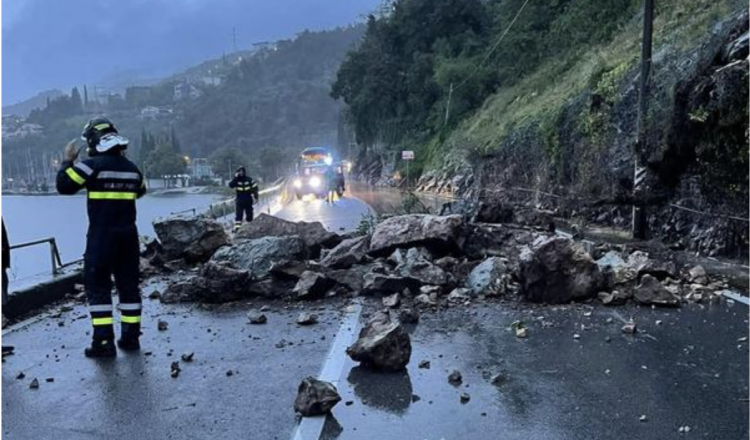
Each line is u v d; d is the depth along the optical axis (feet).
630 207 46.14
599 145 51.08
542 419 13.92
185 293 27.86
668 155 37.01
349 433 13.41
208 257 37.70
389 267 30.01
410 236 31.50
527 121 83.10
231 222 60.95
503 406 14.71
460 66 168.66
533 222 43.09
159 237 37.73
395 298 25.88
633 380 16.21
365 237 33.58
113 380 17.26
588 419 13.84
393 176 192.13
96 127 20.71
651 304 24.47
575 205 54.75
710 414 13.96
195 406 15.24
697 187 35.42
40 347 20.75
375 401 15.19
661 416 13.91
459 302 25.90
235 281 27.50
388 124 220.23
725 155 31.99
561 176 60.18
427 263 28.40
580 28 102.01
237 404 15.29
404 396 15.48
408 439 13.08
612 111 49.60
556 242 25.81
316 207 89.61
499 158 88.58
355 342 19.12
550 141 63.46
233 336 21.62
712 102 32.12
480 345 19.75
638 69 47.80
